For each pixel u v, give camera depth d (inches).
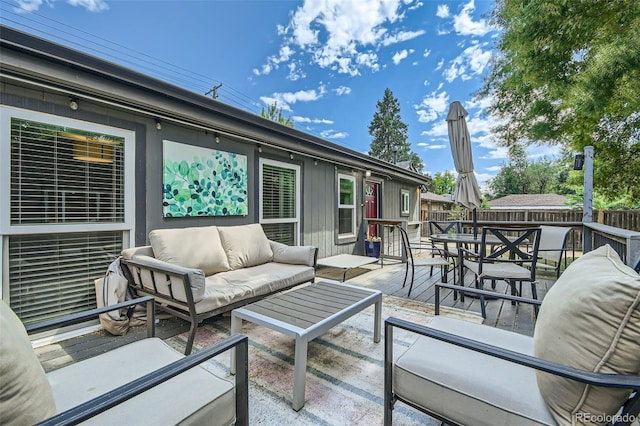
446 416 45.8
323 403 65.1
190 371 49.7
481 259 118.0
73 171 100.2
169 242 112.6
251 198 165.0
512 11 243.8
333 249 231.9
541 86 262.8
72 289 100.6
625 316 33.9
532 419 38.8
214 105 128.7
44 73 82.7
